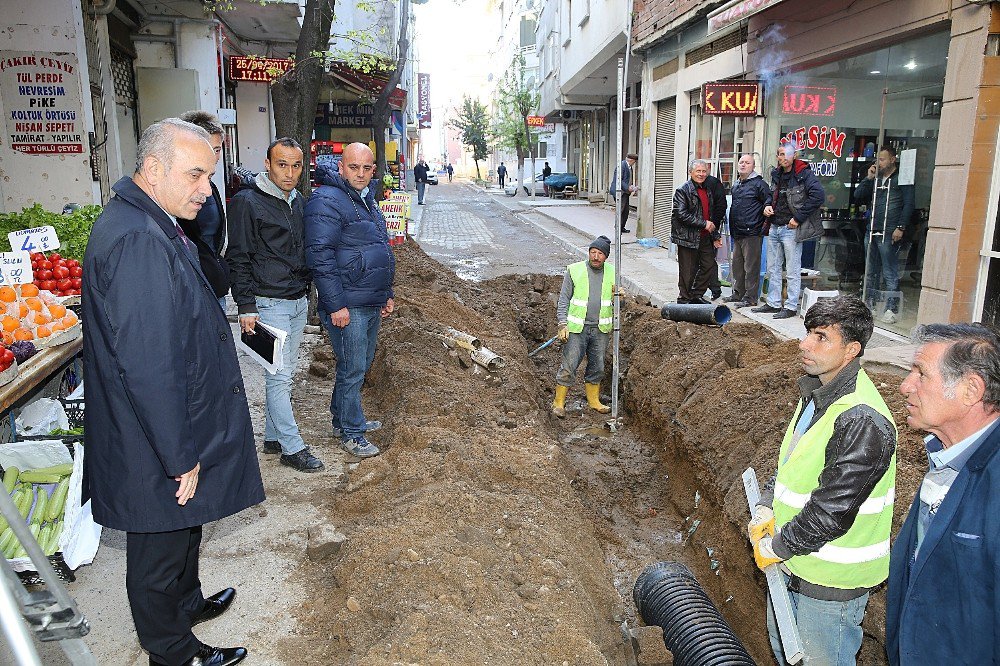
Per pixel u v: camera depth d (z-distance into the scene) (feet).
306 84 28.94
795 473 9.41
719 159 45.65
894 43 28.07
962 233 23.80
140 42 39.91
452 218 86.33
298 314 16.34
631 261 47.44
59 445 13.08
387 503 14.30
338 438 18.38
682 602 12.62
